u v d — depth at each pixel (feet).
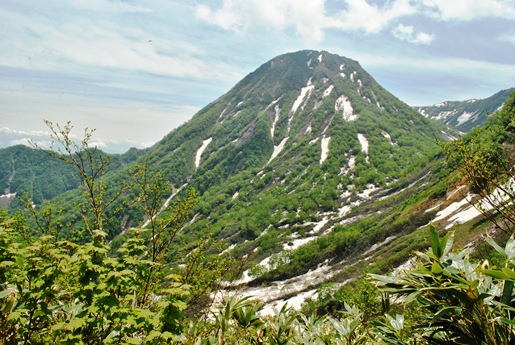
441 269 7.24
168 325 10.97
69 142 22.59
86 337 10.83
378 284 8.29
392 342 8.43
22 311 9.91
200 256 25.05
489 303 7.16
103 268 10.70
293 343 11.63
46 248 10.82
